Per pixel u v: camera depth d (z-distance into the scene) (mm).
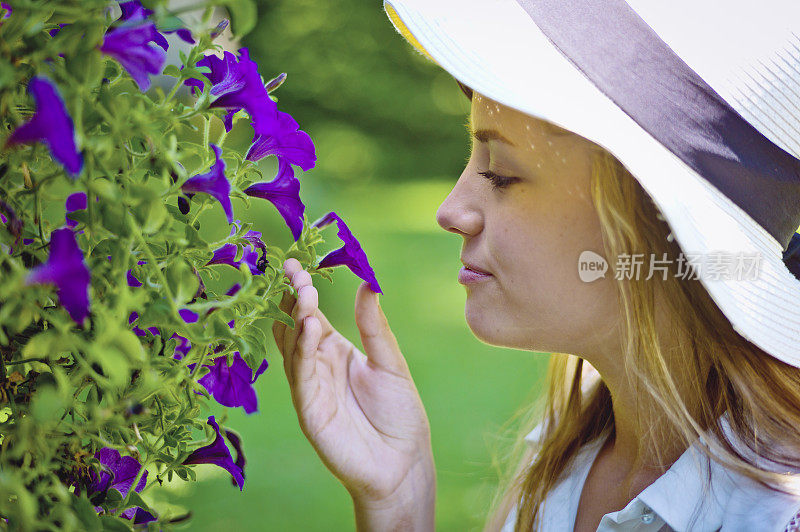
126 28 435
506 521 1098
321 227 700
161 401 553
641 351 771
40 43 425
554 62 731
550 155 744
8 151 444
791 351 737
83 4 421
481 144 815
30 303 422
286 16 9891
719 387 818
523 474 1144
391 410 966
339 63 10016
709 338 770
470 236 827
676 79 696
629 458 915
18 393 475
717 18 717
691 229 677
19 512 409
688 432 787
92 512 443
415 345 4648
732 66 715
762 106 717
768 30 726
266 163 2818
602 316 781
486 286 818
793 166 721
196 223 542
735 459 768
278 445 3371
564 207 754
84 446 509
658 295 769
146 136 480
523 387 4141
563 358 1111
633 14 709
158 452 541
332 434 904
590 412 1014
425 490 965
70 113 417
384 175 9914
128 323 498
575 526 969
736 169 697
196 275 518
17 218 450
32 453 458
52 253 411
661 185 674
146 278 476
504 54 741
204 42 492
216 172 509
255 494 2928
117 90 514
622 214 732
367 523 949
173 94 495
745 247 702
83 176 422
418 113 10203
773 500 751
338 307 4797
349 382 973
